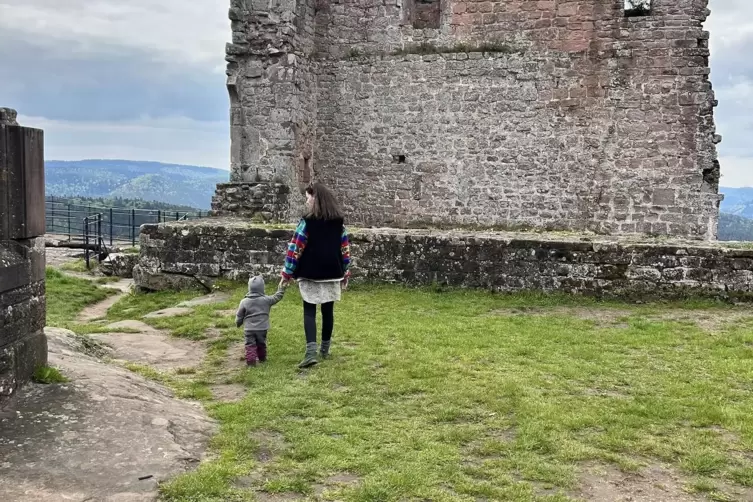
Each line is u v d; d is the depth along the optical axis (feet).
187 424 14.37
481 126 48.75
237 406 15.94
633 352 20.89
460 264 31.19
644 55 45.03
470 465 12.80
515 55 47.57
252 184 46.93
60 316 32.81
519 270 30.35
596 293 29.32
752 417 14.93
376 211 51.67
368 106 51.16
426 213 50.49
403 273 31.99
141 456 12.37
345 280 20.86
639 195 45.83
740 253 27.68
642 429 14.48
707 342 21.74
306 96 50.44
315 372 18.98
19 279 14.28
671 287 28.45
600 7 45.57
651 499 11.50
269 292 31.96
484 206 49.16
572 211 47.34
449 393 16.83
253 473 12.34
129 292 37.52
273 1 47.24
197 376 19.30
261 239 33.88
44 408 13.82
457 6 48.60
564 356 20.40
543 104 47.32
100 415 13.83
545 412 15.26
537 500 11.36
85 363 17.46
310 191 20.48
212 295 32.86
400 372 18.63
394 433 14.34
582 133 46.70
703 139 44.45
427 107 49.78
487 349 21.18
